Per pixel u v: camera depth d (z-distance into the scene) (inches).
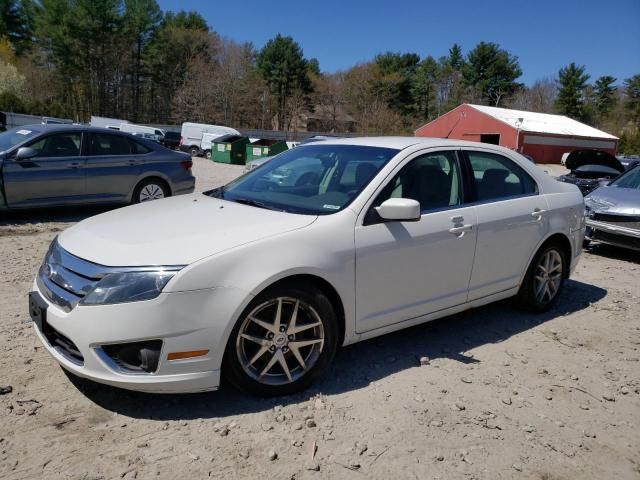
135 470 100.3
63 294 115.8
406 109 3262.8
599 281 256.2
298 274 122.8
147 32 2928.2
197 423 115.6
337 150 165.6
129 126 1644.9
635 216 288.2
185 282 110.8
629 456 115.2
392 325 146.3
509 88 3287.4
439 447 113.0
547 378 148.0
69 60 2625.5
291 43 3164.4
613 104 3272.6
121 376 110.2
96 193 344.2
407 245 142.6
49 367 136.5
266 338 122.4
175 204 152.9
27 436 108.3
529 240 180.1
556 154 1737.2
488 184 172.9
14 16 2815.0
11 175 310.2
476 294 167.5
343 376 141.0
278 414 120.3
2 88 2235.5
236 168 1094.4
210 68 3034.0
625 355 167.0
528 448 115.1
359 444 111.6
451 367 150.4
